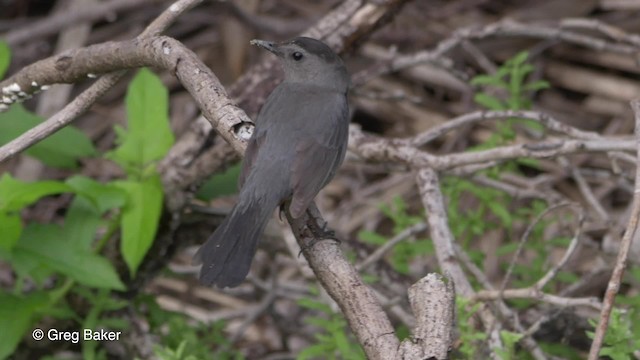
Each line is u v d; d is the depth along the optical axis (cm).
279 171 817
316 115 865
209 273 730
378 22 1109
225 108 782
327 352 979
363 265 1071
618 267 704
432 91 1577
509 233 1191
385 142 1052
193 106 1574
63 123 827
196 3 830
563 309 1003
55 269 948
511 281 1164
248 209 784
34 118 1094
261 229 774
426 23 1606
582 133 1029
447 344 625
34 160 1504
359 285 684
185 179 1099
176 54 791
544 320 993
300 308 1352
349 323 679
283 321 1286
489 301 946
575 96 1552
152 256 1146
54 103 1548
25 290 1230
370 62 1583
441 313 639
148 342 1104
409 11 1611
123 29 1656
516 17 1598
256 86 1120
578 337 1101
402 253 1119
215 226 1166
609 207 1414
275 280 1270
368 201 1459
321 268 698
